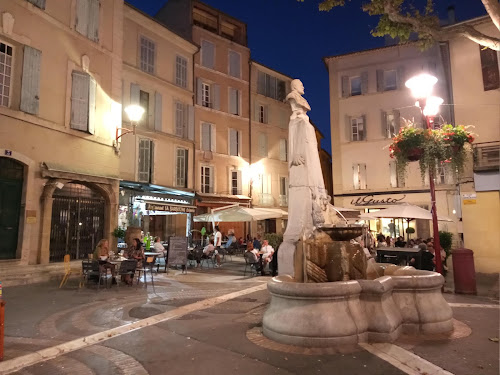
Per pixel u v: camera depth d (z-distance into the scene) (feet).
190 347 16.60
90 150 49.19
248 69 99.14
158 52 75.61
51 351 16.46
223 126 90.99
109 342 17.60
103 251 35.70
